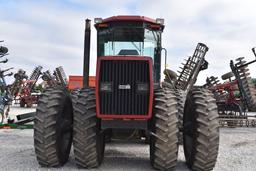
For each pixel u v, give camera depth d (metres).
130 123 6.91
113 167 7.30
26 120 14.00
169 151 6.69
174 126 6.75
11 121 14.64
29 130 13.69
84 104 6.98
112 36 8.48
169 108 6.82
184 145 7.68
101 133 7.25
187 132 7.38
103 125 6.92
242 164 7.88
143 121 6.92
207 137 6.71
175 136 6.72
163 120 6.73
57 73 25.20
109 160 8.09
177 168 7.37
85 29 8.21
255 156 8.92
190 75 15.19
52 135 7.00
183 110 7.96
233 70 17.56
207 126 6.73
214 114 6.85
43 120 7.02
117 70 6.86
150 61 6.87
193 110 7.00
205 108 6.86
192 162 7.00
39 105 7.17
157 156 6.74
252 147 10.50
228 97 17.83
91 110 6.95
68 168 7.13
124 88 6.84
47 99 7.20
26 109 28.05
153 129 6.86
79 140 6.88
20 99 31.06
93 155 6.92
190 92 7.50
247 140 12.13
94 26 8.66
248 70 17.39
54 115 7.06
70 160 7.98
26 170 6.89
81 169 7.04
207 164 6.81
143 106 6.84
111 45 8.48
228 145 10.91
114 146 10.11
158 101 6.91
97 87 6.83
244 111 17.83
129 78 6.86
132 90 6.84
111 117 6.84
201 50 15.19
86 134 6.86
